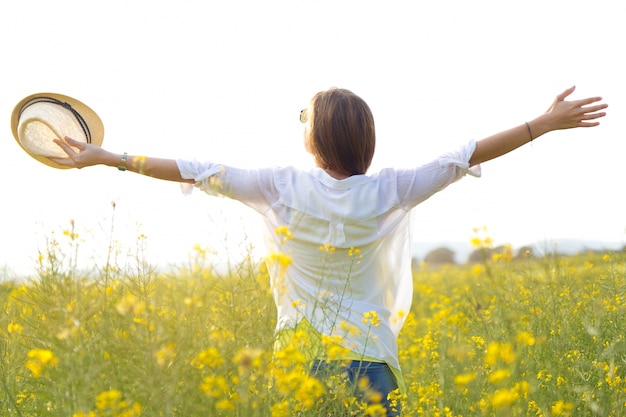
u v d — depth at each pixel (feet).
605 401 10.96
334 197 9.93
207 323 9.10
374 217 9.97
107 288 9.55
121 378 8.75
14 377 10.40
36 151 10.74
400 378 10.14
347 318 9.80
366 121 10.27
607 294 15.94
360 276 10.03
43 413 9.34
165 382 8.17
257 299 9.36
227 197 10.05
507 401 8.50
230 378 8.74
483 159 10.42
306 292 9.93
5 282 12.91
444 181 10.14
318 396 8.78
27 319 10.31
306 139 10.53
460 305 21.29
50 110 10.83
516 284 16.69
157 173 10.09
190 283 9.64
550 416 10.59
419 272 41.34
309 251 9.97
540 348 13.20
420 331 21.62
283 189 10.06
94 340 8.73
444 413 11.41
